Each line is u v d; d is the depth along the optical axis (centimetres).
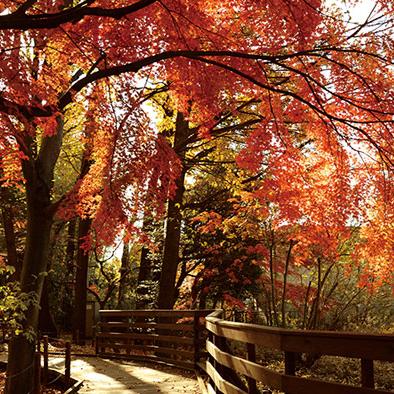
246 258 1488
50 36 610
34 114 564
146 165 746
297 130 973
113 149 745
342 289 1402
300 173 809
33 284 856
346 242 1056
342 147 750
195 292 1805
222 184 1402
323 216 861
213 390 617
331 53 670
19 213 1847
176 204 1334
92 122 764
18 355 813
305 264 1191
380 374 1030
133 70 571
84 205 888
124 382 845
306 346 311
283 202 864
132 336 1169
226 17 692
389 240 856
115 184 757
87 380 867
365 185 798
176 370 983
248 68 642
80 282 1939
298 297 1330
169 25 620
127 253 2492
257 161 763
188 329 959
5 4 602
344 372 1072
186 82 680
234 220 1159
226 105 870
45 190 877
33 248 865
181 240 1803
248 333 409
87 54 669
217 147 1266
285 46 665
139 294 2092
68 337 2198
